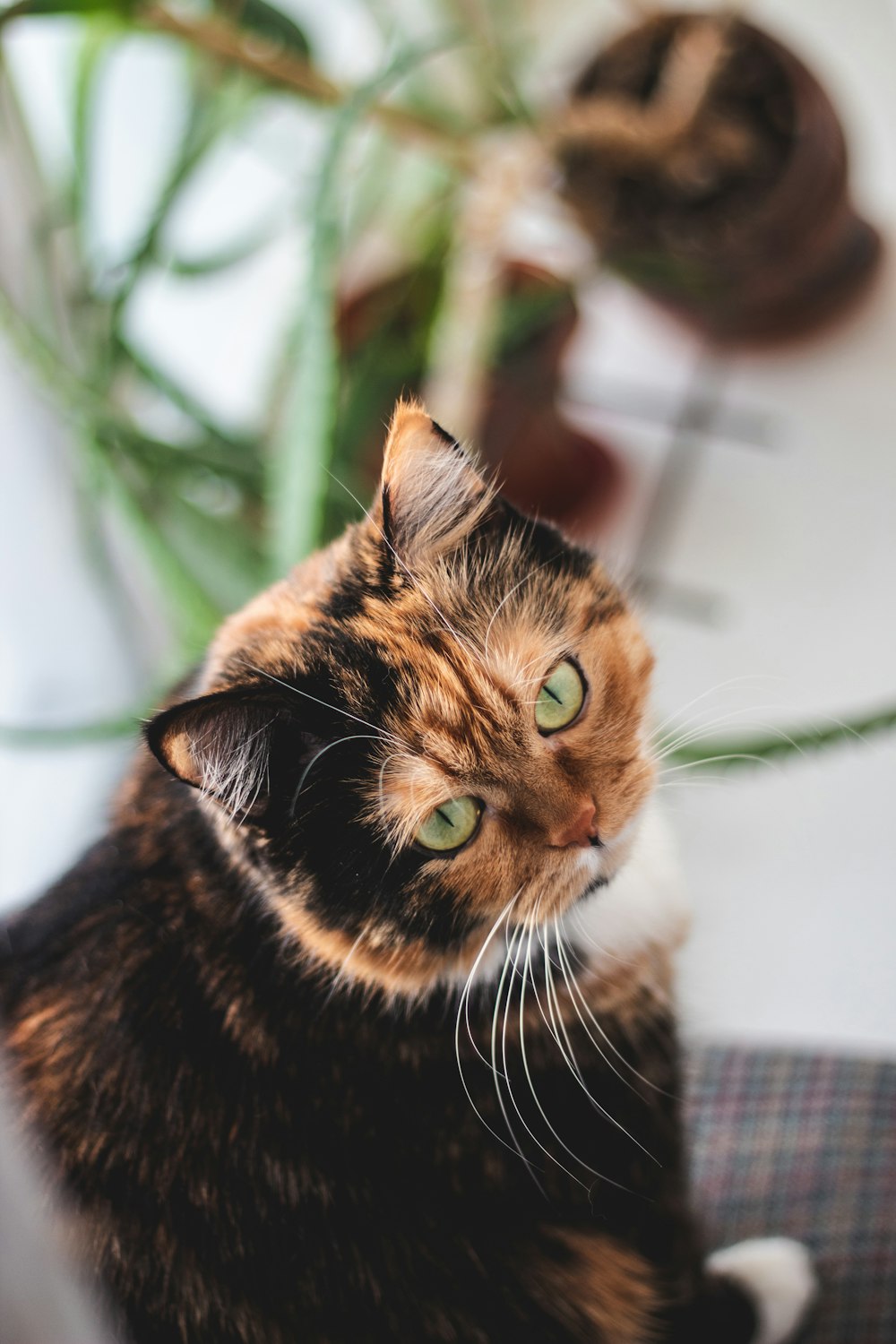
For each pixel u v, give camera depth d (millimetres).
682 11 797
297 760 508
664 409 881
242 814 497
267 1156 521
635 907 575
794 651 779
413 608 521
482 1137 540
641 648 562
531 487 823
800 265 809
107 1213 509
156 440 709
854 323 869
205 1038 521
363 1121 529
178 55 779
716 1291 585
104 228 868
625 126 748
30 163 723
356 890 513
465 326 734
